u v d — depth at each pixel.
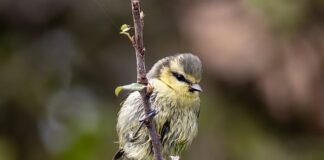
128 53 14.62
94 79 14.64
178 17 14.03
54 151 14.25
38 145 14.33
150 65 14.05
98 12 14.34
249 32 13.13
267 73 13.16
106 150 13.91
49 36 14.72
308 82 13.11
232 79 13.38
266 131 13.85
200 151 13.59
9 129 14.30
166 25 14.18
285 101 13.27
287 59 13.11
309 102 13.20
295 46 13.09
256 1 12.93
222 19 13.35
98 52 14.64
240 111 13.77
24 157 14.27
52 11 14.45
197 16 13.66
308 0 13.00
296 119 13.50
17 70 14.48
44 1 14.39
